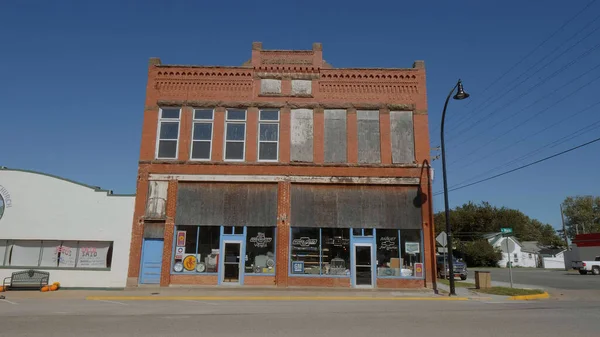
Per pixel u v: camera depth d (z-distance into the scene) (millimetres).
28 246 21625
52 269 21234
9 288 20875
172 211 21547
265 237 21594
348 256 21516
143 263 21297
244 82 23125
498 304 15906
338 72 23266
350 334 9359
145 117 22609
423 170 22172
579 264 41688
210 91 23000
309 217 21688
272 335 9242
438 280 29141
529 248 80688
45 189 21891
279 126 22750
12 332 9570
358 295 18922
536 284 26359
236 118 22922
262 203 21828
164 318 11672
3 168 21969
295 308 14148
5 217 21562
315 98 23031
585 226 94625
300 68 23281
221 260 21375
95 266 21422
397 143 22609
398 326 10367
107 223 21578
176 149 22438
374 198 21984
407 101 23031
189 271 21219
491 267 65500
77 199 21797
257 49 23469
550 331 9734
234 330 9820
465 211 76688
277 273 21078
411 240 21703
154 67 23156
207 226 21625
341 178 22031
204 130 22750
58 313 12812
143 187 21812
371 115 22984
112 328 10062
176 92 22953
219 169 22047
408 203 21953
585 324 10727
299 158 22312
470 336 9156
